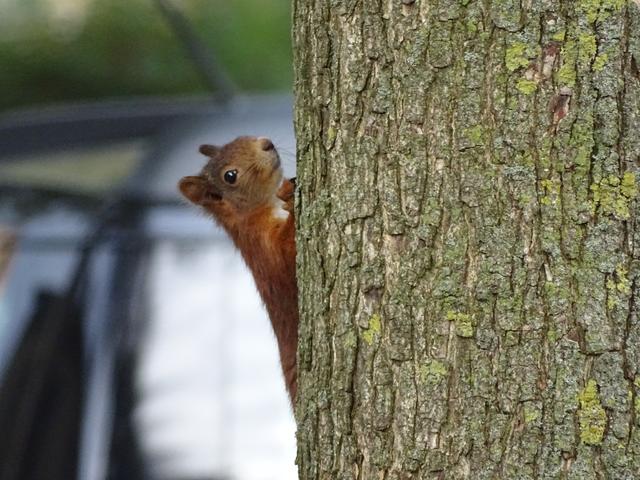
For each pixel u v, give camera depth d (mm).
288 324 5430
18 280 5598
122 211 5590
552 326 5203
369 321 5230
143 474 5543
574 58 5199
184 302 5570
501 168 5207
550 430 5203
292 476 5531
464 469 5211
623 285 5199
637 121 5199
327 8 5238
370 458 5230
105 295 5574
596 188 5199
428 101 5215
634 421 5199
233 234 5469
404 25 5219
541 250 5203
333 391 5238
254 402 5551
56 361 5570
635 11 5199
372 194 5227
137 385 5559
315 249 5246
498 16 5207
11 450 5555
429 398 5215
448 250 5215
